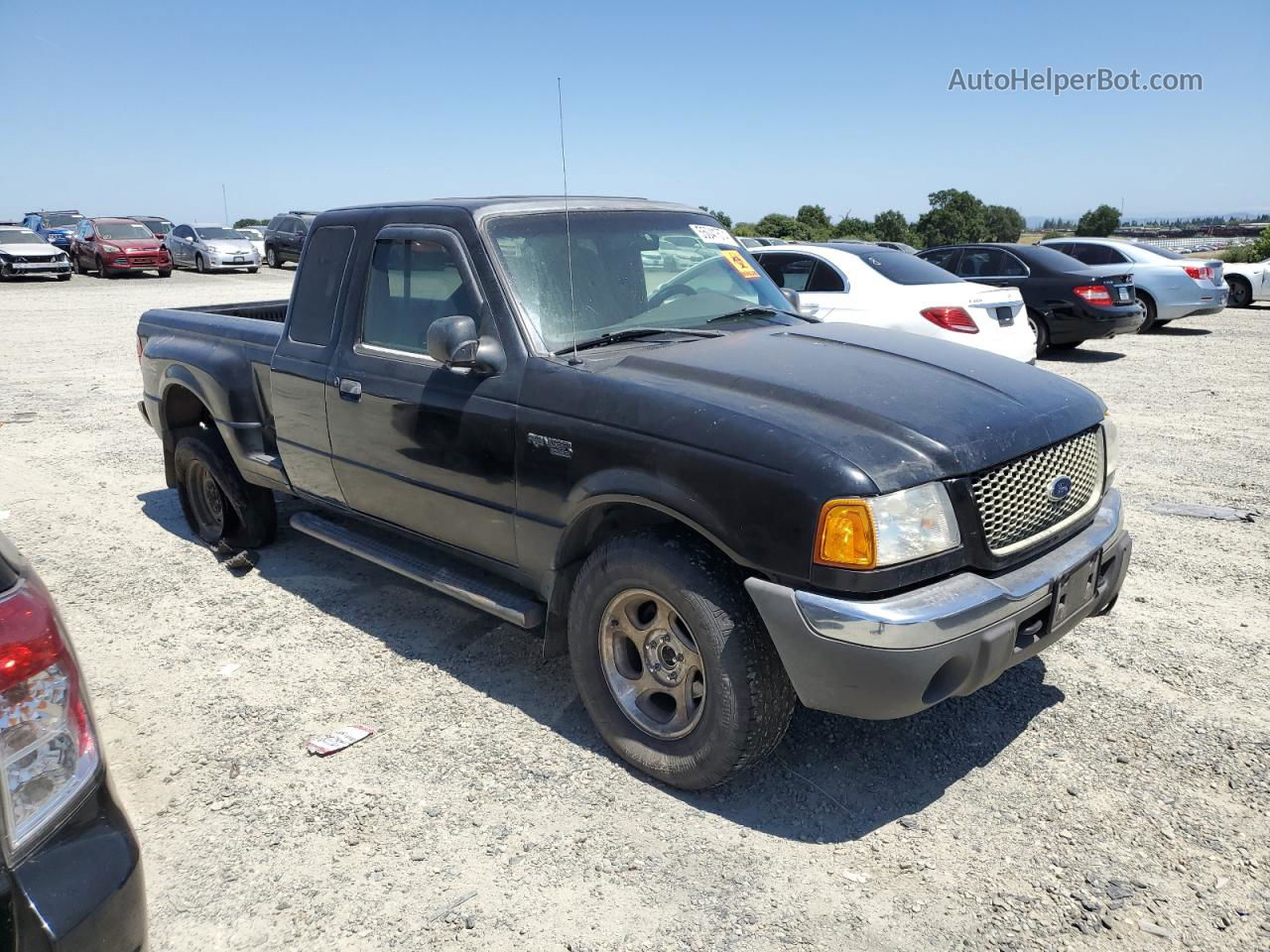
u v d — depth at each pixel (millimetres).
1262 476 6668
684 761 3104
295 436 4555
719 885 2740
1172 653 4070
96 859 1786
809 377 3172
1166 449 7457
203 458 5332
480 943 2531
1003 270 12766
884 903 2654
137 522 6164
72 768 1821
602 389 3221
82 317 18344
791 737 3512
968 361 3543
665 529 3127
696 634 2967
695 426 2949
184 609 4742
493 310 3605
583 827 3008
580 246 3906
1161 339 14273
